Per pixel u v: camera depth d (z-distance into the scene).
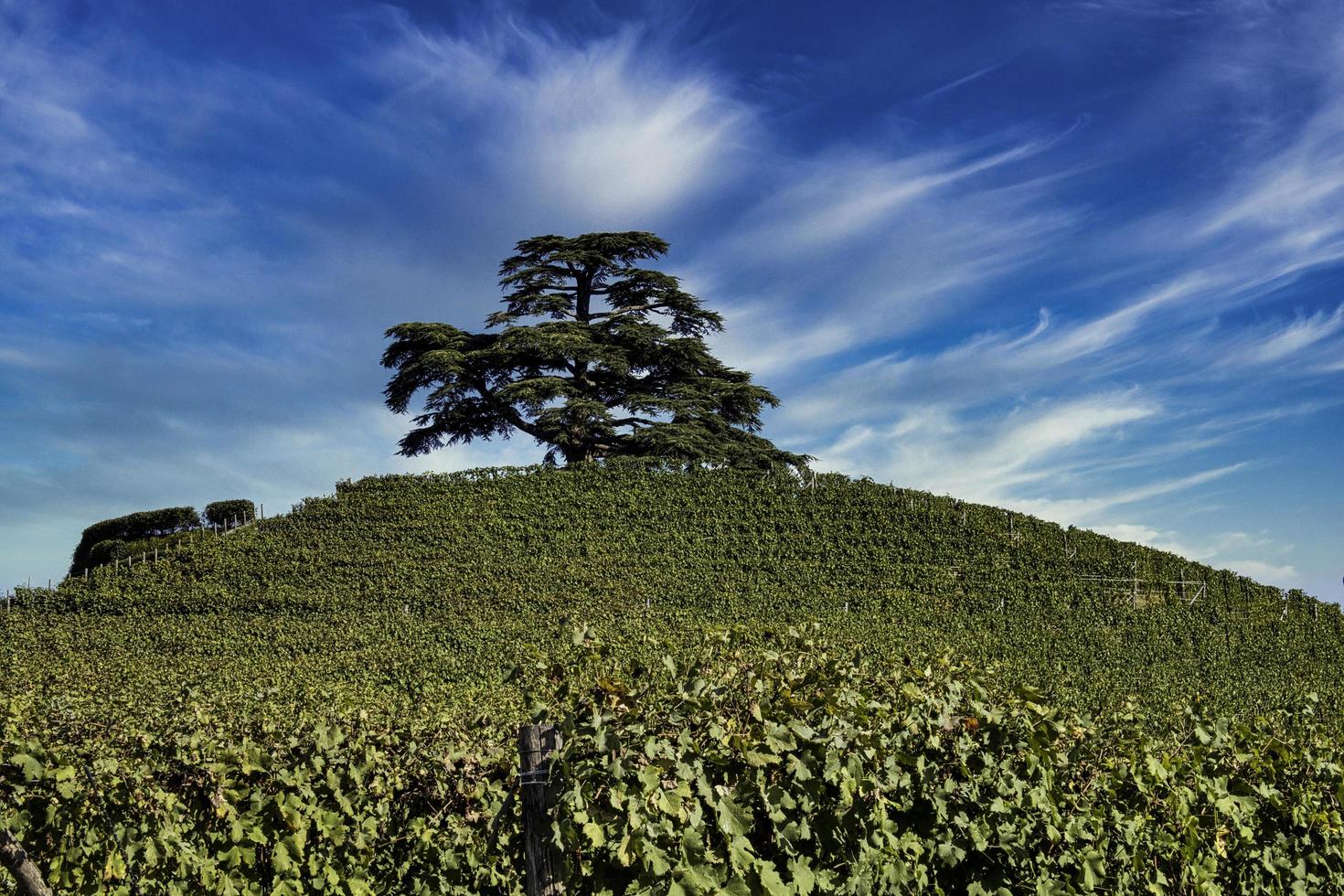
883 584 28.11
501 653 21.42
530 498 33.00
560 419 37.97
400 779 6.94
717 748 5.19
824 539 30.70
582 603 26.00
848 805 5.33
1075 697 18.61
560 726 4.94
